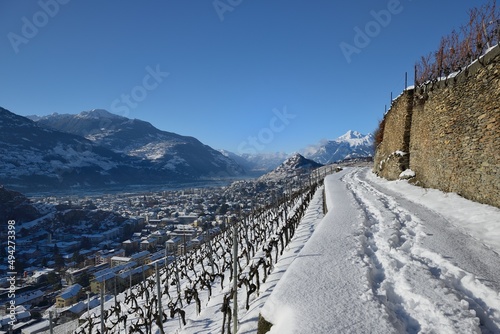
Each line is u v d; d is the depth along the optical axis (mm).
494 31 11773
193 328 7766
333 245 7410
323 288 4953
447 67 16047
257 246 15469
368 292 4727
